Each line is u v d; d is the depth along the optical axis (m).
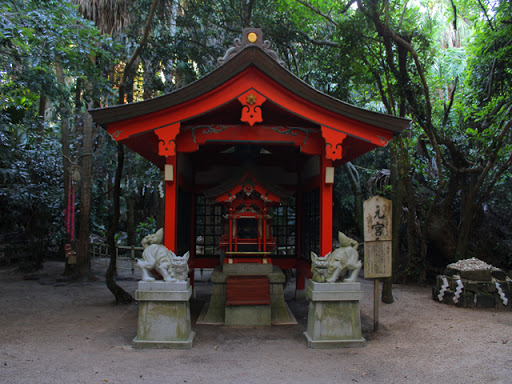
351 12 9.17
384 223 5.71
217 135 5.63
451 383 3.60
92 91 7.97
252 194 6.64
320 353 4.69
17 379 3.66
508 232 9.87
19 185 11.25
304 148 5.74
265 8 9.28
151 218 16.14
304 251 8.07
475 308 6.74
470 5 8.73
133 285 9.70
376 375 3.93
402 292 8.45
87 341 5.03
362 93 11.06
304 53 10.02
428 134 7.67
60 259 13.81
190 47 9.97
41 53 6.57
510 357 4.03
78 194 12.41
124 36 9.91
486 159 8.48
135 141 5.74
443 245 9.63
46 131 12.25
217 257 8.22
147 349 4.78
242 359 4.47
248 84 5.17
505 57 8.17
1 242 12.37
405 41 6.76
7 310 6.65
